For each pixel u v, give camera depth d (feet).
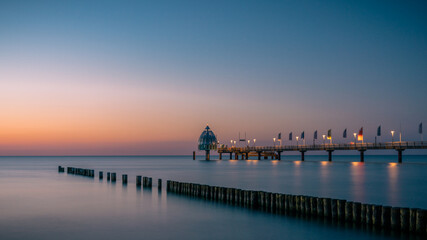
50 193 130.62
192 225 77.97
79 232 72.28
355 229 71.77
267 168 320.50
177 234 71.05
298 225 76.23
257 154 537.24
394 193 137.69
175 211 93.15
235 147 555.28
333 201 79.71
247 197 99.09
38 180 189.67
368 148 335.26
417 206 108.17
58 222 81.00
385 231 69.82
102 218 85.15
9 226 77.15
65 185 160.35
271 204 93.50
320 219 80.59
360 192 140.77
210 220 82.33
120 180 192.75
